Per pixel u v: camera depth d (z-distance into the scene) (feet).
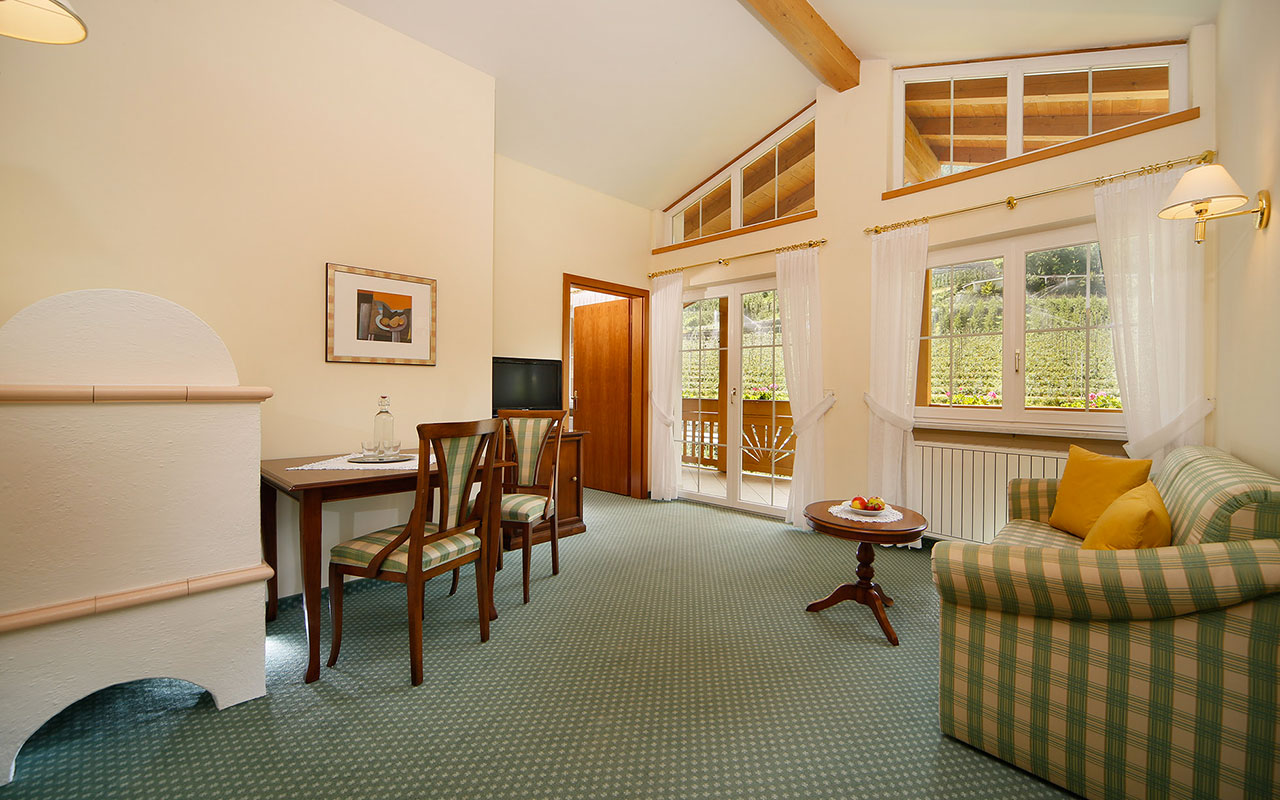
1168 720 4.33
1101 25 9.78
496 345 13.93
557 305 15.39
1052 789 4.81
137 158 7.43
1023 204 10.53
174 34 7.72
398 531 7.47
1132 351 9.19
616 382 18.74
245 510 6.11
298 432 8.98
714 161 16.06
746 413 16.02
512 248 14.30
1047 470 10.32
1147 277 9.06
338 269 9.34
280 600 8.85
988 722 5.16
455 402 11.03
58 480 5.05
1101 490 8.02
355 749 5.28
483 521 7.64
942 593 5.32
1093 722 4.62
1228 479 5.25
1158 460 8.96
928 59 12.09
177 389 5.60
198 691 6.31
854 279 12.95
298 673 6.72
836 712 5.92
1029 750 4.93
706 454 17.22
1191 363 8.66
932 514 11.91
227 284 8.21
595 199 16.48
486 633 7.67
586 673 6.75
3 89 6.53
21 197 6.64
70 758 5.13
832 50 11.52
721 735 5.51
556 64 11.52
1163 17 9.14
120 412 5.35
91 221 7.09
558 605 8.97
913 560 11.28
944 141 12.34
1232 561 4.11
